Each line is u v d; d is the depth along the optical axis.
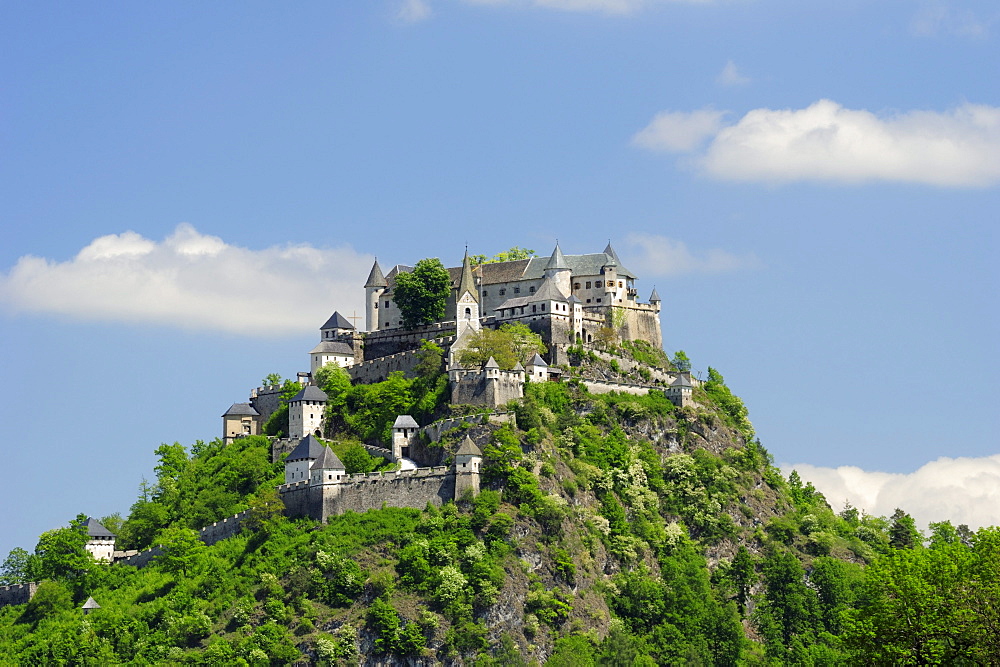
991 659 187.38
